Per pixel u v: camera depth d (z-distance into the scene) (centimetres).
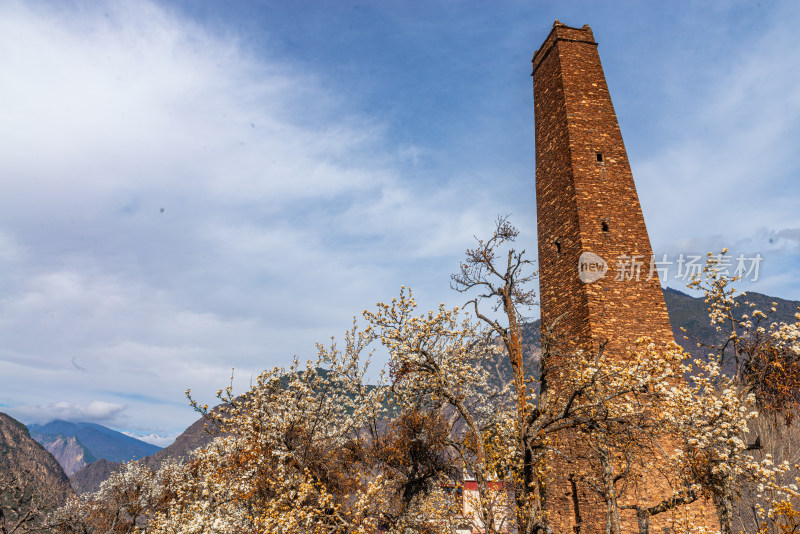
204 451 2228
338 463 2114
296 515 1520
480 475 1545
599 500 2078
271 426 1884
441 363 2052
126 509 3431
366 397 2322
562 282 2734
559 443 2134
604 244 2602
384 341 1853
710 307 1952
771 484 1266
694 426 1411
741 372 1788
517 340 1705
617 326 2394
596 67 3153
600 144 2889
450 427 2259
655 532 2017
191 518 1669
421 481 2230
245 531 1655
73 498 3566
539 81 3453
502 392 2055
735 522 1894
